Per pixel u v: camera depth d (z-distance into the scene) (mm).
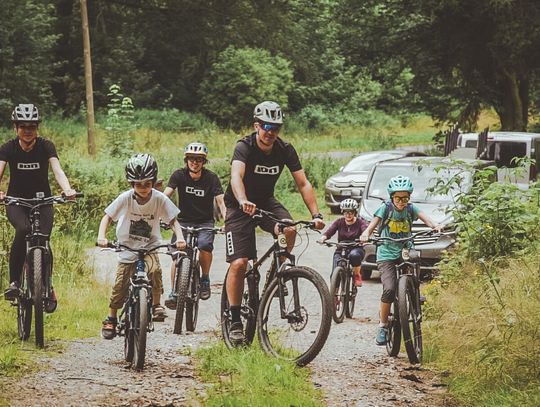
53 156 21000
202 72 145250
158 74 145875
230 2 134875
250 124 135125
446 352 20703
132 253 19641
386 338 21484
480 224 26922
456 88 95875
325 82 157000
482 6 82812
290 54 146000
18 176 20969
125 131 63188
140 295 18703
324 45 154625
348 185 60906
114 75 131500
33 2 116750
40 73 110812
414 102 99750
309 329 18141
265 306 18750
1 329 22734
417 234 21578
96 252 39906
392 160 40031
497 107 94688
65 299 28000
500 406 16500
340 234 27859
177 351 21062
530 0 81625
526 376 17578
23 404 15695
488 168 27500
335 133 142625
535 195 27922
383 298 21203
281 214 18812
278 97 138000
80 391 16672
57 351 20469
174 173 25281
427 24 90625
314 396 16922
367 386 18125
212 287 33906
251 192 18688
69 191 20641
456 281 25438
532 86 104188
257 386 16828
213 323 26625
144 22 138375
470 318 20438
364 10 93062
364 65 97938
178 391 16812
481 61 90438
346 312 27844
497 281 21422
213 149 96000
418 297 21172
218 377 17828
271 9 137125
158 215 19531
